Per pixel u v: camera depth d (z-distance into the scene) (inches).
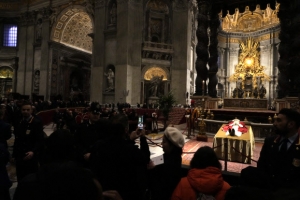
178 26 1060.5
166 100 544.7
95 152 110.1
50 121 653.3
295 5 390.3
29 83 1266.0
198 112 466.0
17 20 1341.0
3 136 151.0
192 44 1151.6
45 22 1224.2
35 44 1263.5
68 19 1230.9
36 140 162.2
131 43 998.4
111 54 1040.8
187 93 1026.7
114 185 93.7
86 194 34.9
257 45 1355.8
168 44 1053.8
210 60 557.0
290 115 105.3
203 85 505.7
